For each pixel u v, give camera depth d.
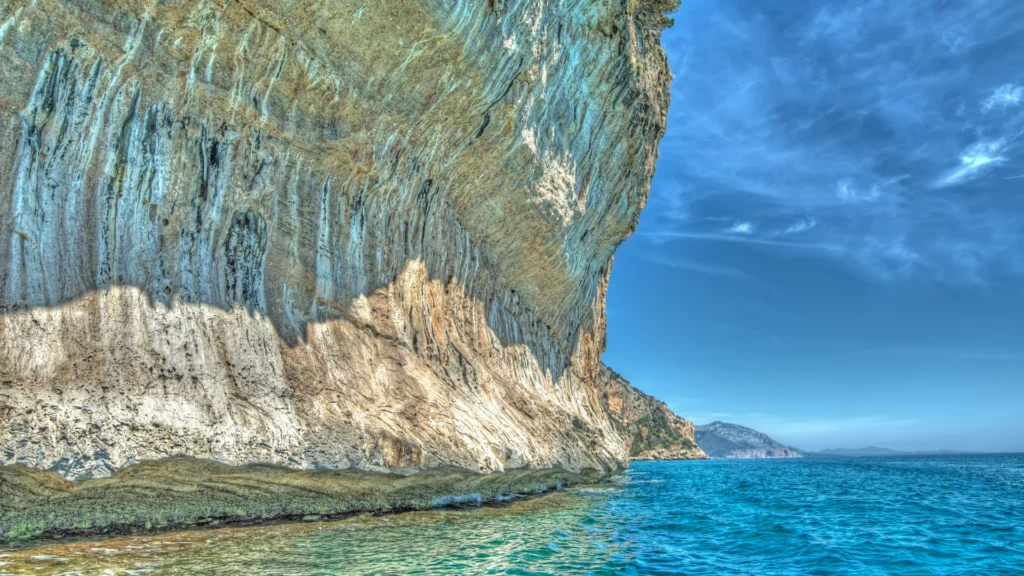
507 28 13.03
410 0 10.66
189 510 8.53
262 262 10.68
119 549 7.04
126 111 9.16
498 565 7.78
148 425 7.59
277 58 10.35
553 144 18.09
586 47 18.05
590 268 25.39
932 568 9.39
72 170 8.54
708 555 9.83
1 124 7.95
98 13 8.62
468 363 14.90
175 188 9.60
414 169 13.78
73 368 7.44
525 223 18.58
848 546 11.20
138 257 8.90
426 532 9.50
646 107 22.84
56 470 6.70
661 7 24.20
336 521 9.88
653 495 20.28
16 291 7.46
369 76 11.48
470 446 11.74
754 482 34.53
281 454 8.67
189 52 9.52
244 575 6.40
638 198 25.50
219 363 9.02
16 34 8.05
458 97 13.13
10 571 5.91
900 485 32.50
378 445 9.93
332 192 12.16
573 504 15.38
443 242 15.59
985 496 24.33
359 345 11.58
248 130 10.60
